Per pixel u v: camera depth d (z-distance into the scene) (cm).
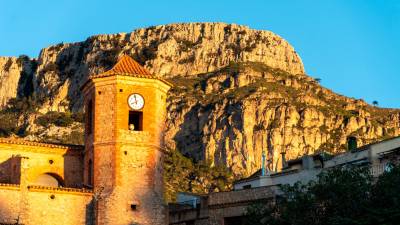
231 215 8300
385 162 7781
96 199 7762
